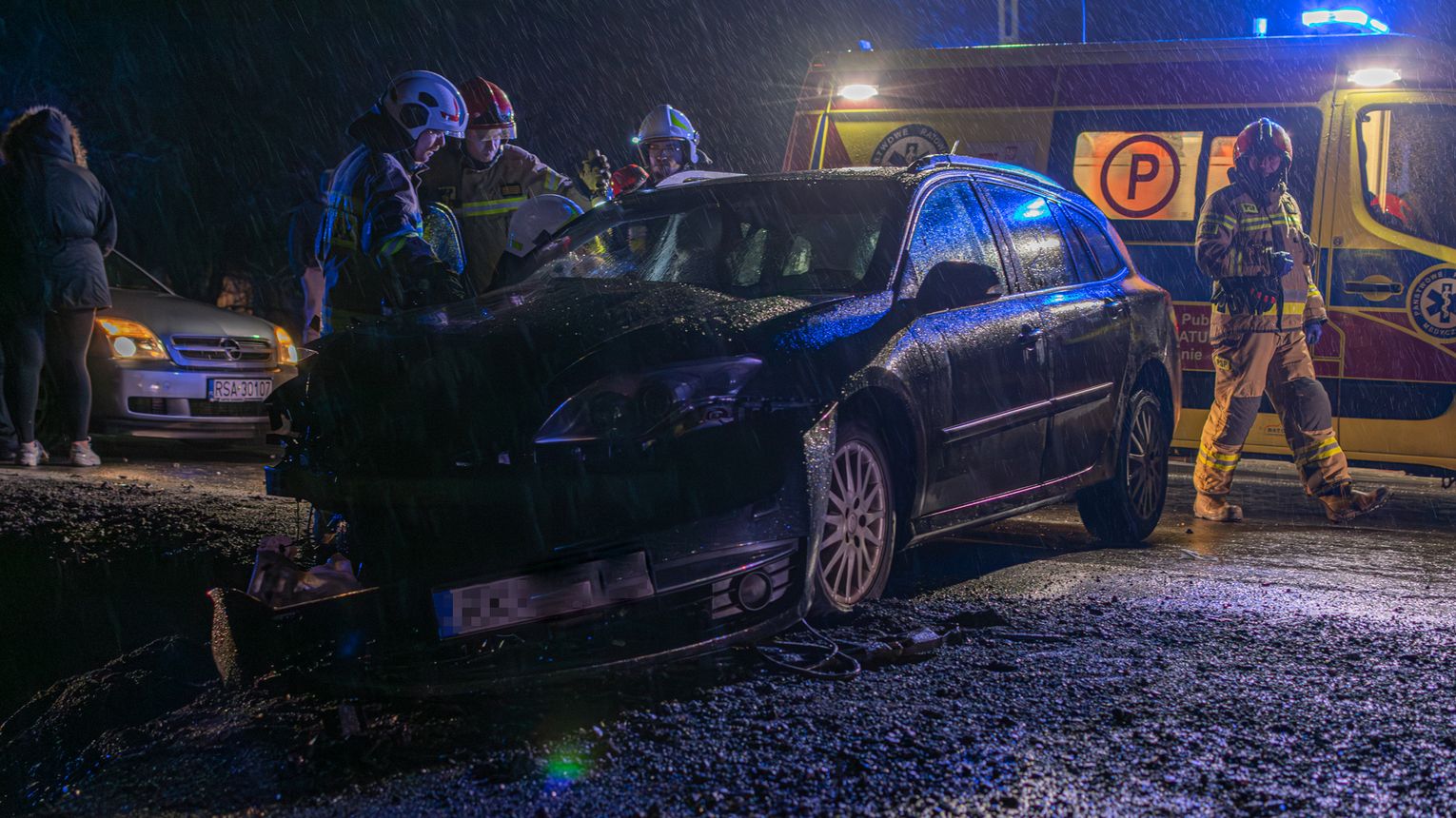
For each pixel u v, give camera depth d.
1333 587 5.16
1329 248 8.42
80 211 8.47
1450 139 8.16
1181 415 8.82
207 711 3.55
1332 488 7.40
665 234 5.24
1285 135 7.19
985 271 4.73
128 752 3.29
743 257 5.04
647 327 4.04
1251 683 3.71
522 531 3.72
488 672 3.51
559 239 5.43
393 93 5.47
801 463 3.84
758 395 3.89
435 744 3.20
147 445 10.33
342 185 5.62
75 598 5.14
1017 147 9.26
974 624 4.38
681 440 3.72
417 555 3.88
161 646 4.38
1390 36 8.47
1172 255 8.84
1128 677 3.74
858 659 3.84
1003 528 6.82
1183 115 8.88
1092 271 6.19
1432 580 5.45
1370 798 2.88
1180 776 2.99
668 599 3.66
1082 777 2.97
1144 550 6.14
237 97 18.50
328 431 4.04
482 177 6.41
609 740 3.18
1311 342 7.52
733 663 3.79
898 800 2.84
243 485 7.93
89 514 6.48
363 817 2.80
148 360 9.12
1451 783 2.98
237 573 5.38
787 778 2.96
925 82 9.55
